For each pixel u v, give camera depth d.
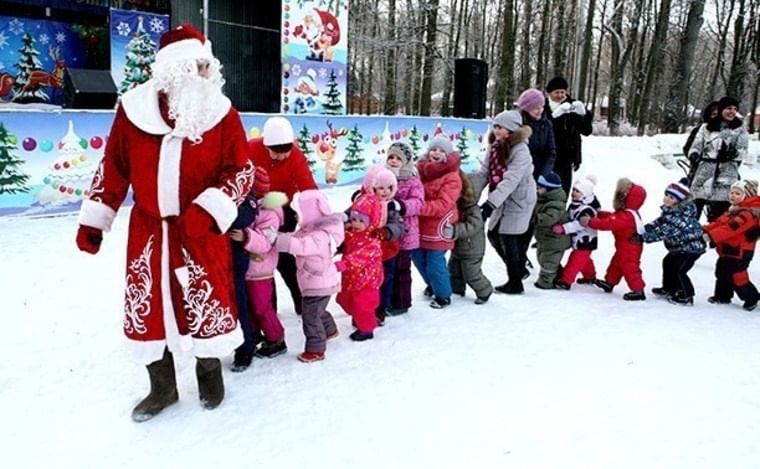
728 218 5.06
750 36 27.84
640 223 5.20
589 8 26.05
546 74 28.84
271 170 3.92
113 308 4.41
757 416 3.15
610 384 3.49
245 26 11.73
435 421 3.04
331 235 3.68
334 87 12.25
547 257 5.47
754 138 21.33
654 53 27.67
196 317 2.92
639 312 4.87
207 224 2.79
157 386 3.06
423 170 4.75
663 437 2.93
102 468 2.62
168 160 2.79
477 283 4.93
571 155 6.30
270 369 3.61
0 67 10.11
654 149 14.93
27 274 5.04
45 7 10.38
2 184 6.69
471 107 12.45
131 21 10.32
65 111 7.00
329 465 2.66
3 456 2.68
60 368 3.48
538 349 3.99
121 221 6.96
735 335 4.36
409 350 3.93
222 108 2.88
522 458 2.73
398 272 4.58
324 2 11.81
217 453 2.74
